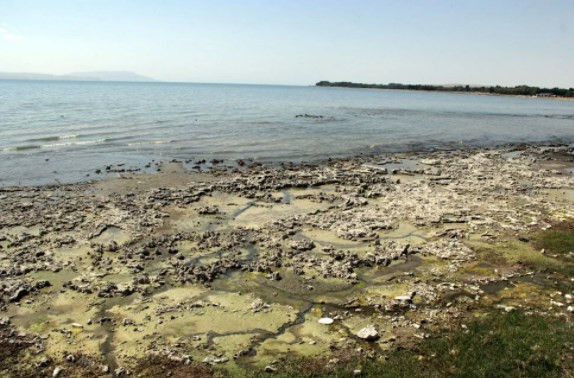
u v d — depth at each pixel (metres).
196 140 44.09
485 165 34.88
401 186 26.80
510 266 15.59
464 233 18.72
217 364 10.05
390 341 10.96
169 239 17.41
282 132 52.44
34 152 34.78
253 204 22.59
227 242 17.33
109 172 29.19
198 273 14.45
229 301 13.03
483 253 16.72
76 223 18.92
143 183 26.45
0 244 16.44
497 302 13.01
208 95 160.75
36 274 14.20
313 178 28.52
